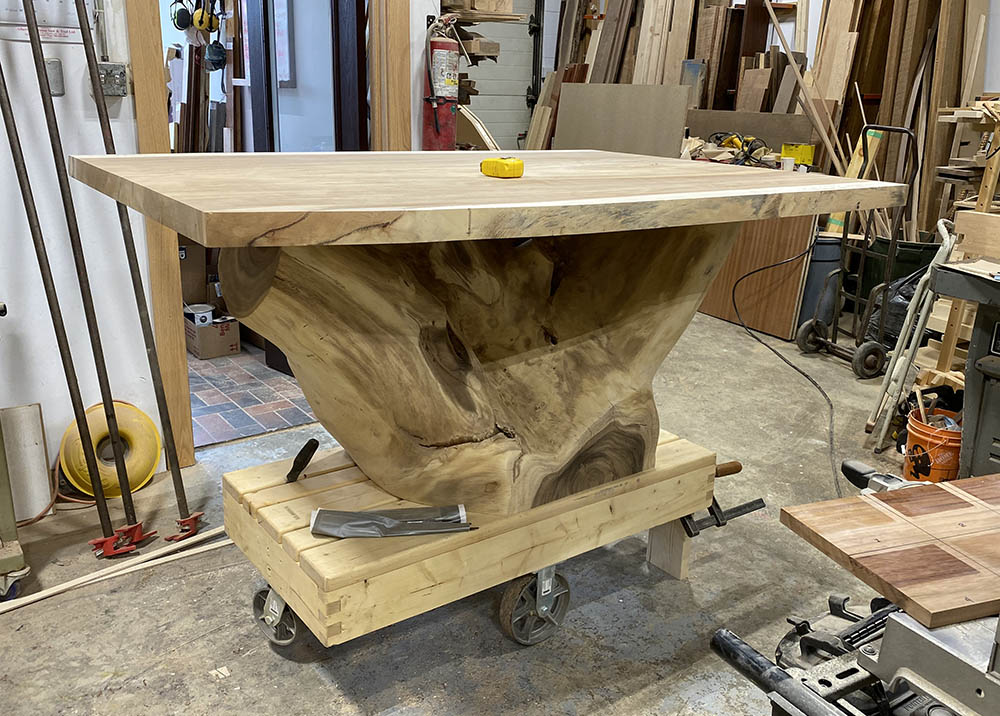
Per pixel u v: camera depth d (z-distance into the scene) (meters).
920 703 1.26
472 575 1.78
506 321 2.02
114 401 2.77
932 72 5.16
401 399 1.69
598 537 2.01
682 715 1.83
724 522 2.35
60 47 2.42
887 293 4.13
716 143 5.51
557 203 1.31
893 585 1.04
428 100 3.17
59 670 1.92
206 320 4.42
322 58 3.91
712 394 3.92
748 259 5.07
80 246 2.30
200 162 1.82
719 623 2.17
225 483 1.94
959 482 1.34
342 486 1.91
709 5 6.28
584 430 1.92
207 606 2.19
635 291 2.03
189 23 4.62
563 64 7.24
